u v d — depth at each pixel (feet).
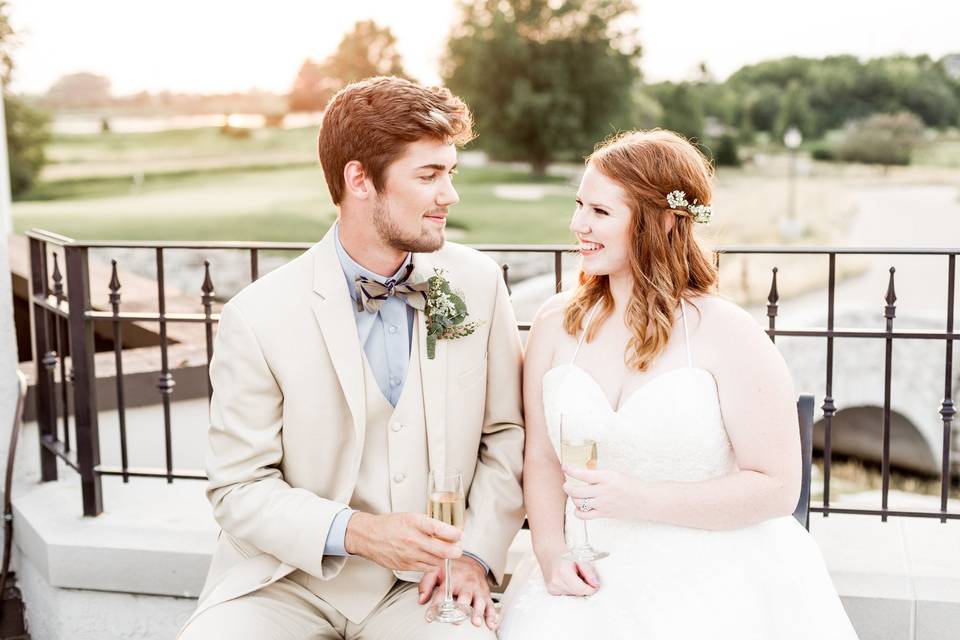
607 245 6.67
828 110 167.32
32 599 10.39
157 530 9.61
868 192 161.17
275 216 157.79
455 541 5.75
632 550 6.40
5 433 11.06
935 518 9.29
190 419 14.23
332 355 6.41
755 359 6.39
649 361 6.52
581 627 6.11
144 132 164.14
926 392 36.09
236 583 6.51
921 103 164.86
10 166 154.92
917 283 98.94
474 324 6.75
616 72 157.38
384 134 6.15
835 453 38.09
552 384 6.84
